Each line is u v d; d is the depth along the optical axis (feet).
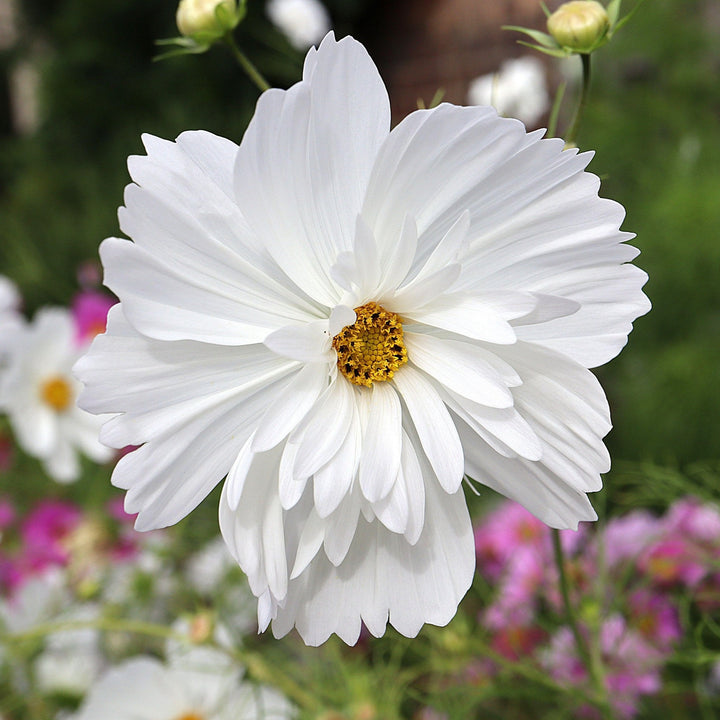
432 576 0.71
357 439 0.70
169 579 1.15
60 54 3.90
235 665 0.96
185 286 0.67
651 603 1.02
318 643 0.71
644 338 1.90
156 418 0.67
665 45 2.19
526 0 2.86
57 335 1.25
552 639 1.01
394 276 0.69
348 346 0.72
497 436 0.68
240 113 3.28
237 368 0.69
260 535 0.68
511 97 1.46
